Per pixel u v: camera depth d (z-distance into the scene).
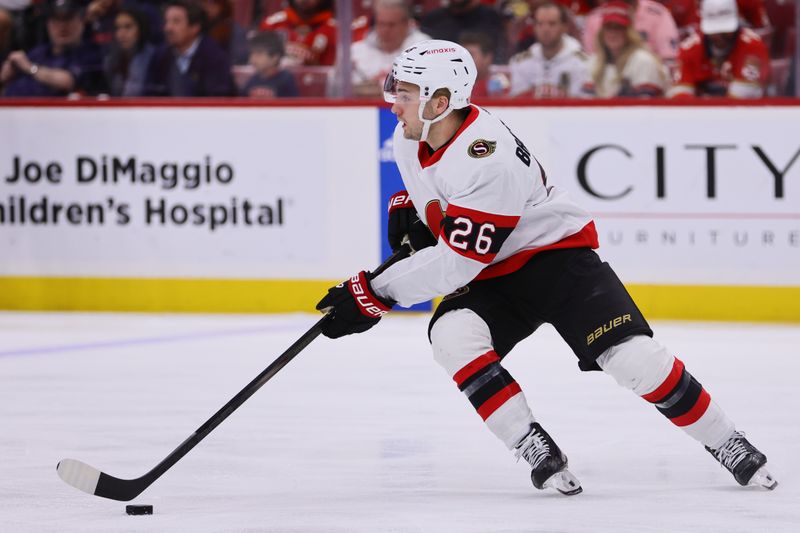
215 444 13.52
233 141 25.20
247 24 26.30
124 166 25.59
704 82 24.36
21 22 26.84
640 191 23.88
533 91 25.00
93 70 26.66
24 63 26.73
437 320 10.98
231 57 26.22
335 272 25.06
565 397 16.19
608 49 24.52
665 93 24.55
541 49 24.80
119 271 25.75
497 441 13.52
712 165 23.59
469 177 10.36
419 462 12.53
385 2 25.02
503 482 11.62
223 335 22.23
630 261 24.00
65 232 25.92
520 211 10.49
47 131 25.83
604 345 10.60
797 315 23.50
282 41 25.83
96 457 12.91
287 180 25.09
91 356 19.98
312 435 13.94
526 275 10.84
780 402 15.73
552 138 24.20
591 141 24.03
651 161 23.80
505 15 25.33
